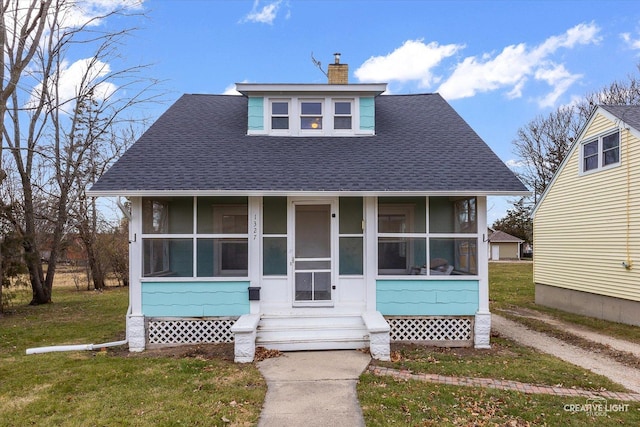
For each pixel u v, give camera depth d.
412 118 10.84
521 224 45.25
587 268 11.76
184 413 4.55
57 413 4.59
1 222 13.79
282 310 7.91
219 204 7.92
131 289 7.67
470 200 7.98
